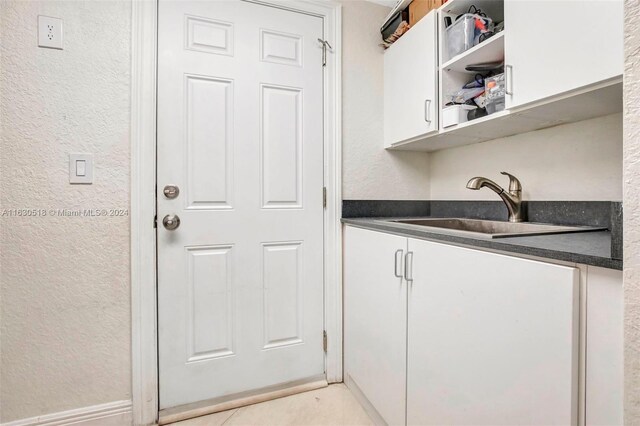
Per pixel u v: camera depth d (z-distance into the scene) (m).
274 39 1.59
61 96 1.26
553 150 1.32
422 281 1.09
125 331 1.36
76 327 1.30
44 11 1.23
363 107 1.80
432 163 1.98
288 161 1.63
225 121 1.51
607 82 0.85
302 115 1.65
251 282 1.57
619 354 0.58
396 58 1.71
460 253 0.93
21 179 1.22
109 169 1.33
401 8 1.65
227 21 1.51
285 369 1.64
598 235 0.96
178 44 1.43
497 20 1.45
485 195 1.63
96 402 1.33
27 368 1.24
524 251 0.74
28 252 1.23
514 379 0.77
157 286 1.41
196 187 1.47
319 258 1.70
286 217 1.63
